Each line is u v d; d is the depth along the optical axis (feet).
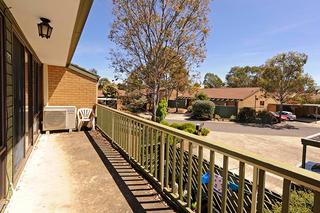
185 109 114.42
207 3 42.14
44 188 10.25
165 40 42.09
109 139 20.04
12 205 8.70
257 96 99.25
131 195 9.77
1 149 8.07
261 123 79.00
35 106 19.94
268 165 4.80
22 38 13.32
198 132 40.19
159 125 10.31
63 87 26.63
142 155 12.26
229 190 11.85
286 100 78.38
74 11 9.59
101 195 9.70
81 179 11.36
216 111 92.53
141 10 41.70
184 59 43.04
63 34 13.53
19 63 12.61
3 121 8.53
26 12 9.81
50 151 16.49
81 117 26.63
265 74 77.10
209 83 201.57
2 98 8.47
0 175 8.29
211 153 6.87
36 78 20.88
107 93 81.97
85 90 27.76
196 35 42.96
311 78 73.51
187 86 46.96
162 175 9.87
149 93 46.73
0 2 8.12
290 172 4.29
